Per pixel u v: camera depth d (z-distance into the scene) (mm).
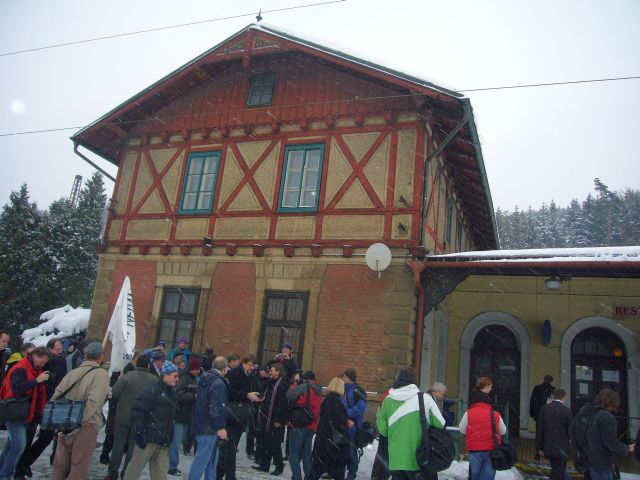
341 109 13234
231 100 14672
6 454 6152
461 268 11242
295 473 7074
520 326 15320
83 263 29781
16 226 29047
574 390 14547
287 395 7652
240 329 12797
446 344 15797
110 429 7707
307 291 12398
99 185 40500
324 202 12797
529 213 75125
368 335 11633
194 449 9180
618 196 66000
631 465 11453
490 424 6391
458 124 11844
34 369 6410
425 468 5277
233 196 13844
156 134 15320
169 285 13867
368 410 11109
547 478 9250
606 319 14602
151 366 7969
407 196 12102
